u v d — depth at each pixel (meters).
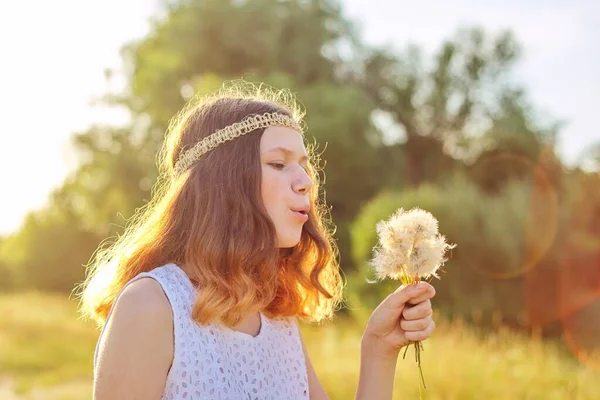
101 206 26.58
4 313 14.59
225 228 1.61
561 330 13.22
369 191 23.14
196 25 24.80
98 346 1.43
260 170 1.66
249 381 1.60
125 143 26.27
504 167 26.78
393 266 1.70
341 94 23.00
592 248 13.59
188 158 1.72
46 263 31.95
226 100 1.77
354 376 6.45
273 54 24.86
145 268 1.63
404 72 31.53
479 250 13.45
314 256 1.92
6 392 8.41
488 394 5.51
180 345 1.46
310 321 1.98
